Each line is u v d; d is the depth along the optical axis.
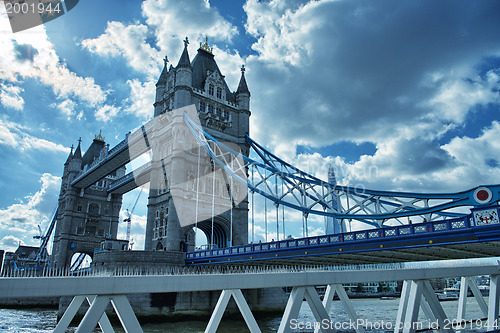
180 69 65.94
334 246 32.59
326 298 10.05
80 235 90.81
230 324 44.00
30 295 5.96
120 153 69.94
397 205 38.91
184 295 47.31
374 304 85.25
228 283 7.97
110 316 41.91
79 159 95.69
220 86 72.19
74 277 6.37
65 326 6.51
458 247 27.19
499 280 15.53
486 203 24.59
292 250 36.25
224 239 63.19
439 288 130.50
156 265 48.91
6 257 115.69
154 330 38.78
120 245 62.19
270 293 55.34
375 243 29.73
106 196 97.81
